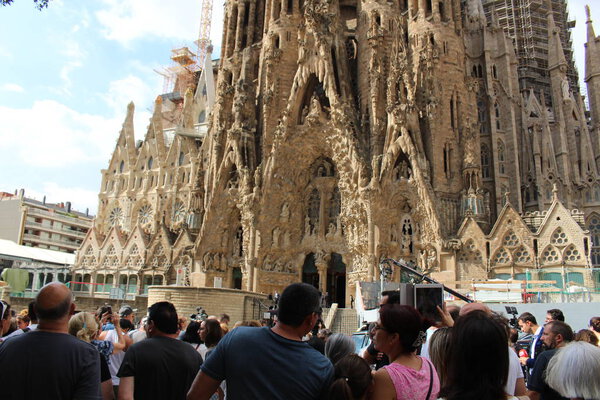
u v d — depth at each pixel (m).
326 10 65.12
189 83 128.38
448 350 5.41
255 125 67.88
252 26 75.38
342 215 59.50
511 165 65.19
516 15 88.44
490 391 5.02
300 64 64.50
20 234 130.25
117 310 52.75
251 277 61.06
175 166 93.19
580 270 44.66
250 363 6.09
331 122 61.75
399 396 6.23
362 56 66.06
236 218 66.56
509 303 35.22
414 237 55.59
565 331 9.53
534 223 56.59
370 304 39.47
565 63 75.12
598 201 68.69
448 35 61.97
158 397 7.61
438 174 56.88
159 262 75.88
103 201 99.31
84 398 6.50
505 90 68.06
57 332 6.78
